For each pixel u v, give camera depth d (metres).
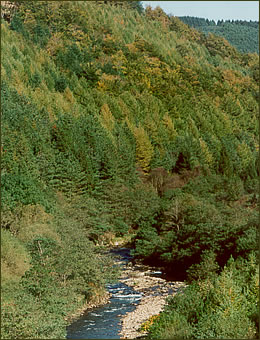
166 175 98.94
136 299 41.19
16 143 68.50
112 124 114.81
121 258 59.44
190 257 50.56
